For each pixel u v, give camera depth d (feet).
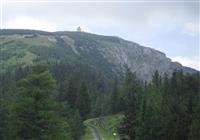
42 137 100.99
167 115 164.35
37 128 100.63
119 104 460.96
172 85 303.89
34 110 100.83
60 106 111.45
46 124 103.09
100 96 590.55
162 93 291.58
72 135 204.74
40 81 103.14
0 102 144.36
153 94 289.94
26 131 102.12
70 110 238.48
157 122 167.02
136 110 198.29
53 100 105.70
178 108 163.12
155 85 350.02
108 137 324.19
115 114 466.70
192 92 225.35
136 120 193.47
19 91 102.89
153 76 410.31
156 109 180.45
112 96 481.46
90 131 352.69
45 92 101.71
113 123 399.85
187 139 150.82
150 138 169.89
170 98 213.87
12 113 102.12
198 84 250.57
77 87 328.08
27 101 99.35
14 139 102.01
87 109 317.42
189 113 157.89
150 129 169.07
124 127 198.29
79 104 311.06
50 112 102.53
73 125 223.71
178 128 153.58
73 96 314.35
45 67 107.65
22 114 101.19
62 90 314.55
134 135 192.24
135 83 451.12
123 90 455.22
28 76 103.40
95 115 513.86
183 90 247.70
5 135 130.52
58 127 106.22
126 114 199.00
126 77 457.27
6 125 133.69
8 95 206.80
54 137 102.94
